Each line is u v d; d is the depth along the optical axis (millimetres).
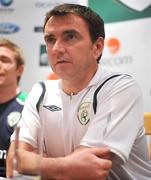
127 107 1257
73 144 1321
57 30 1257
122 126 1214
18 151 852
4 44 2221
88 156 1115
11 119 2094
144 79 2887
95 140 1197
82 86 1344
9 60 2178
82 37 1270
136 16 2947
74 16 1266
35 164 819
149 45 2893
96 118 1255
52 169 1109
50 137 1369
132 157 1335
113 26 3014
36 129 1393
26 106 1471
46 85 1479
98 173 1102
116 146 1165
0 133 2064
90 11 1312
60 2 3287
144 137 1359
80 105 1321
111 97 1280
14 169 812
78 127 1305
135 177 1332
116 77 1337
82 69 1287
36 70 3299
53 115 1370
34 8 3350
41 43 3312
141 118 1291
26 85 3305
